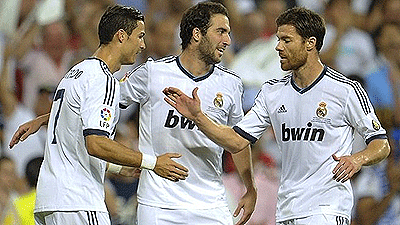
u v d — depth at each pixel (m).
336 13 42.84
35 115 37.81
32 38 39.88
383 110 38.91
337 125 23.17
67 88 22.66
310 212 23.12
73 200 22.41
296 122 23.36
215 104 24.53
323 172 23.19
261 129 23.92
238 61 39.31
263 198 32.69
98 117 22.00
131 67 39.66
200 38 24.30
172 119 24.33
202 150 24.50
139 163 22.02
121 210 32.81
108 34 23.14
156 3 43.34
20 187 32.50
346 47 42.28
